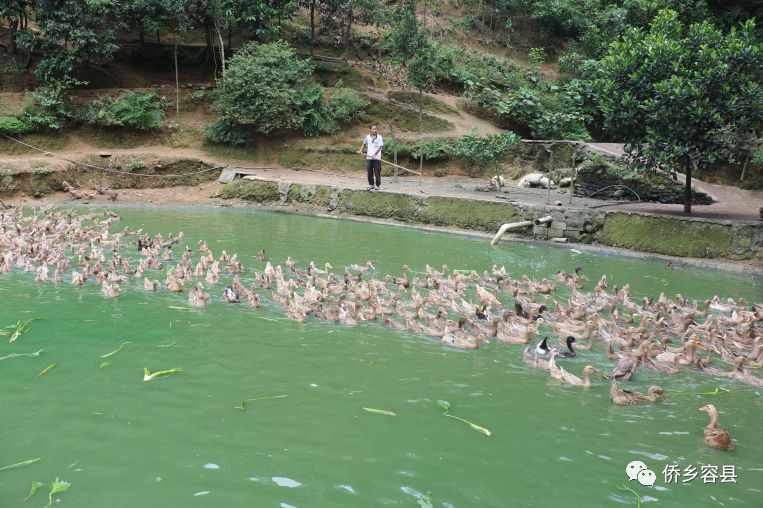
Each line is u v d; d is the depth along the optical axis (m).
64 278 15.55
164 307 13.51
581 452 7.93
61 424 8.14
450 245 22.16
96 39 32.09
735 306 14.97
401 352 11.36
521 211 23.67
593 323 12.68
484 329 12.57
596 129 37.84
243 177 31.09
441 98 39.41
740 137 27.23
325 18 40.66
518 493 6.92
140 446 7.62
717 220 20.22
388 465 7.38
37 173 28.95
